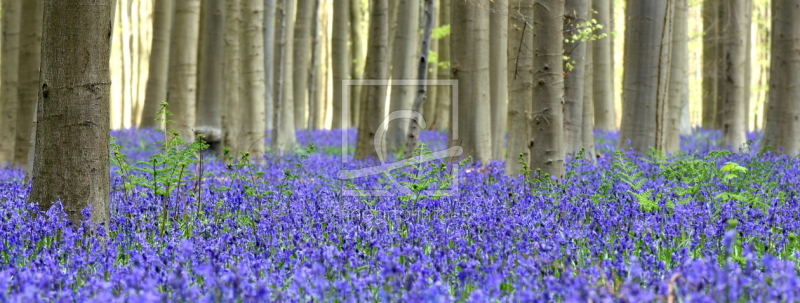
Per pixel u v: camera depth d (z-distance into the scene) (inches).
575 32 471.2
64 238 226.8
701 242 237.5
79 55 257.3
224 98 647.8
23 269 197.0
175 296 169.8
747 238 234.4
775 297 158.6
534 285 172.6
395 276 175.5
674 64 707.4
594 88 998.4
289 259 216.4
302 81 1197.7
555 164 386.9
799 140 583.8
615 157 417.4
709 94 1172.5
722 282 159.9
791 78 580.4
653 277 187.2
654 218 254.4
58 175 258.2
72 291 184.9
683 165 421.4
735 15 712.4
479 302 156.6
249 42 605.9
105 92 264.1
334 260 197.3
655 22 571.8
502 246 215.8
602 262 191.9
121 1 1692.9
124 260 229.9
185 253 189.9
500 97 633.6
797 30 575.8
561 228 244.2
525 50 469.1
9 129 641.0
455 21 560.4
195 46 741.3
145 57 1713.8
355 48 1235.2
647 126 578.2
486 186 375.9
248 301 165.9
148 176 368.2
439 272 195.2
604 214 277.3
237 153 606.5
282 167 520.7
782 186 364.2
